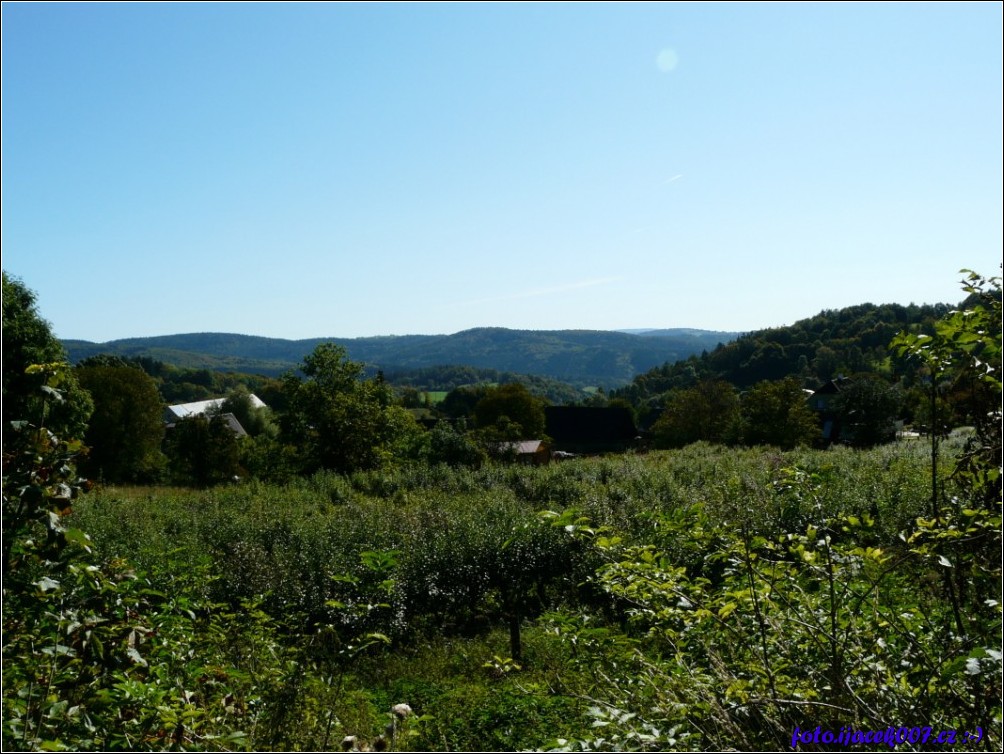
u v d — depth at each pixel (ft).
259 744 15.76
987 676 10.98
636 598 14.94
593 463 91.71
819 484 15.92
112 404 175.83
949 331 12.31
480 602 42.63
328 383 135.13
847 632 13.50
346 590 37.58
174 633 20.74
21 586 12.29
